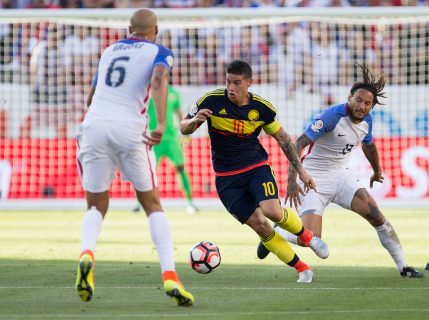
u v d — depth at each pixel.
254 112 26.50
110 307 21.91
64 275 28.91
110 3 77.12
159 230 21.55
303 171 26.70
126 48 21.98
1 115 63.66
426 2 76.94
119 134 21.20
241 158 27.00
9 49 68.44
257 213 27.14
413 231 45.75
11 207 61.41
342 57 70.31
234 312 21.08
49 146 63.31
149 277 28.44
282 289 25.53
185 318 20.14
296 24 71.19
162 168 63.75
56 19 59.75
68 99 65.81
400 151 61.62
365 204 29.03
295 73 71.19
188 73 70.81
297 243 29.36
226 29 71.12
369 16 58.47
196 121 25.09
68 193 62.84
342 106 29.44
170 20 64.31
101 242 40.91
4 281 27.33
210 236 43.59
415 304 22.52
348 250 37.38
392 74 70.06
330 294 24.44
